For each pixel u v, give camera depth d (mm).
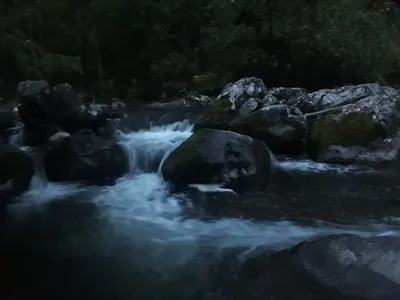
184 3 16812
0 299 3752
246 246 4672
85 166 7113
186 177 6617
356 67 11859
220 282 3924
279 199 6016
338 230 4953
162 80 15625
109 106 14117
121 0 17531
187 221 5453
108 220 5586
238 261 4312
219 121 8789
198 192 6391
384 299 3381
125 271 4238
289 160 7820
